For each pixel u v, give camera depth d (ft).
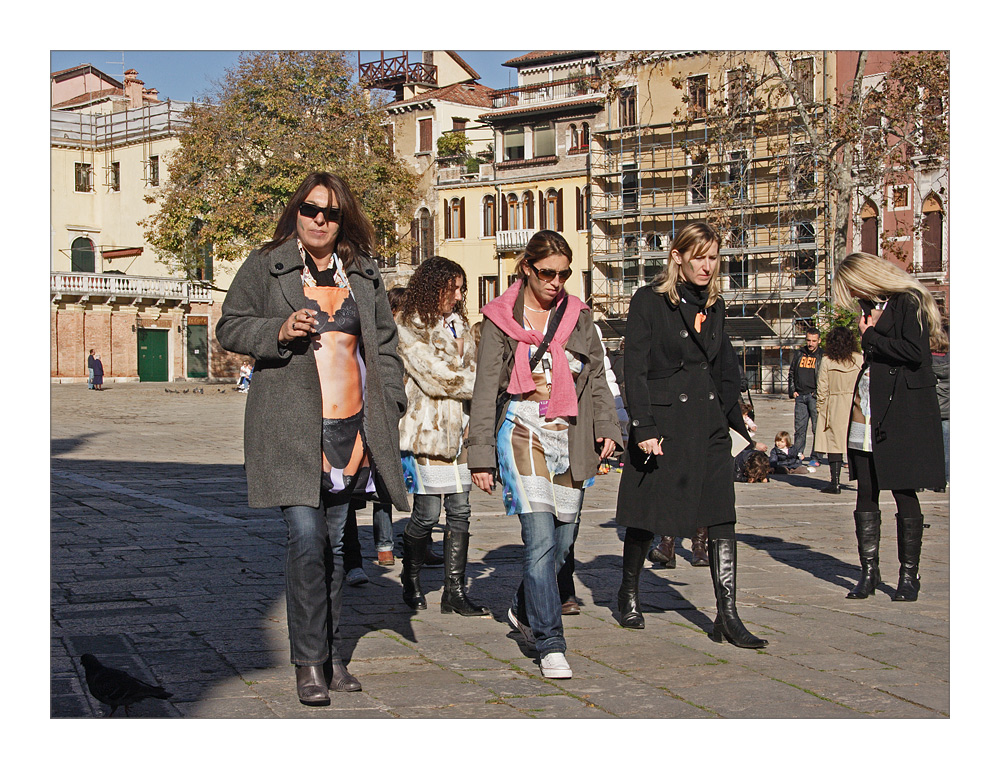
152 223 159.84
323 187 14.93
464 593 20.62
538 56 179.63
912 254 133.90
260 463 14.66
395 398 15.42
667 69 140.77
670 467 18.47
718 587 18.28
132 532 30.27
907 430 21.29
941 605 21.21
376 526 25.86
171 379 205.26
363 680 15.89
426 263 20.67
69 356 192.85
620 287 172.45
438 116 192.54
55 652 17.19
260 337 14.48
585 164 172.96
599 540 30.12
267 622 19.34
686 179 163.53
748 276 155.63
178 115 199.62
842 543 29.22
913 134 100.01
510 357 16.94
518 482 16.58
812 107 102.99
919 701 14.88
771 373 156.46
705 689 15.46
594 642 18.26
